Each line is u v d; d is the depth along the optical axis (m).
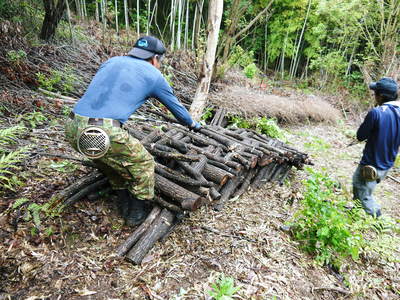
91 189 2.33
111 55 6.52
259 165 3.26
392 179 4.23
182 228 2.36
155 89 1.95
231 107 5.85
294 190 3.42
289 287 1.95
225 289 1.71
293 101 6.96
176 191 2.23
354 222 2.53
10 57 4.43
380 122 2.57
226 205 2.83
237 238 2.34
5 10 5.20
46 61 5.05
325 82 9.79
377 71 8.21
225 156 2.89
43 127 3.48
